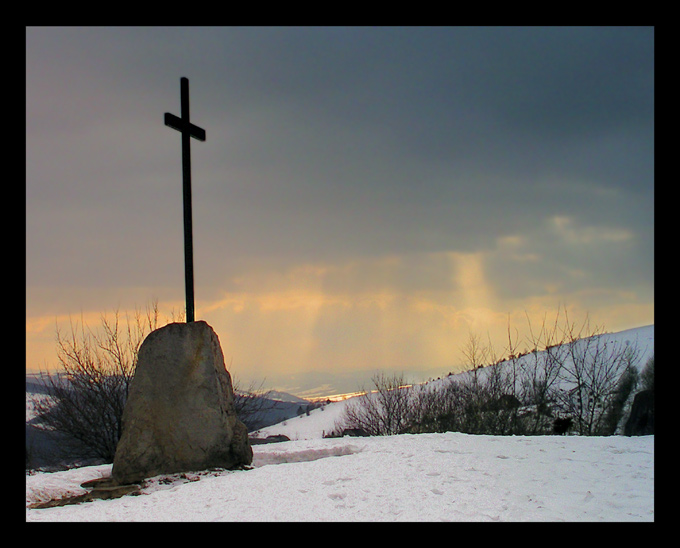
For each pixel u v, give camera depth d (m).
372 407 27.66
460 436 12.89
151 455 10.88
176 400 11.15
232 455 11.19
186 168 12.38
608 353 25.50
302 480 9.70
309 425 33.84
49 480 11.07
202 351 11.40
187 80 12.67
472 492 8.79
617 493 8.61
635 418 18.27
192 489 9.59
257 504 8.63
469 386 24.36
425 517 7.82
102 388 21.23
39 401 21.27
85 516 8.43
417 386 27.22
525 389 23.50
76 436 20.72
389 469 10.11
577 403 22.86
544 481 9.25
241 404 24.48
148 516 8.30
